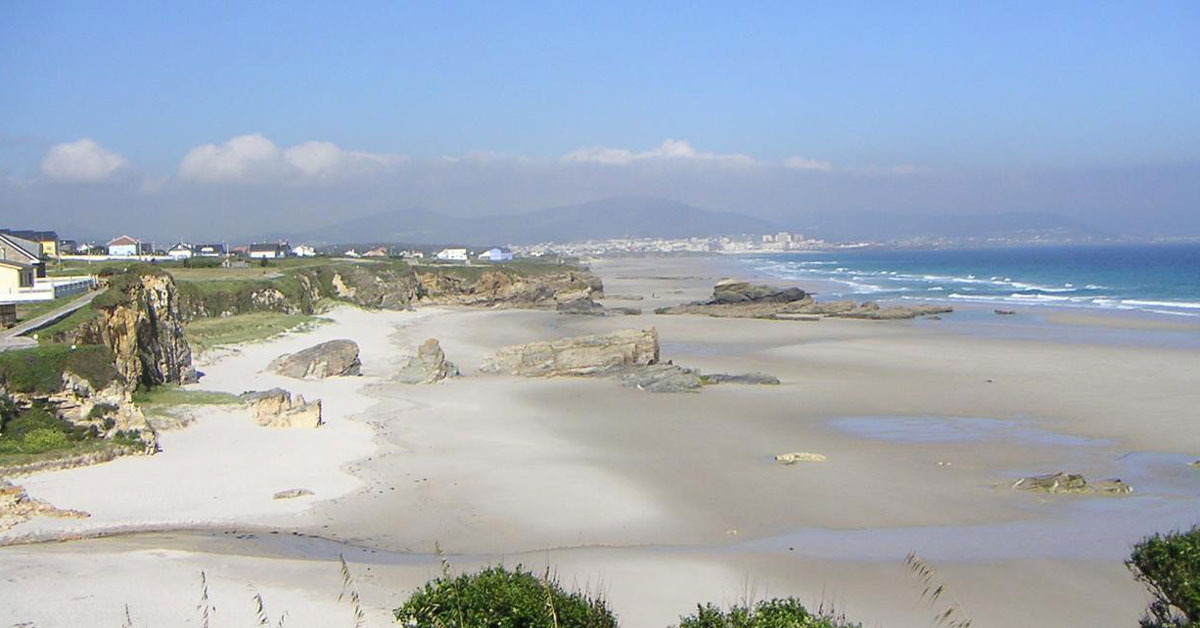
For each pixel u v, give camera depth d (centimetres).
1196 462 4078
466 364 6962
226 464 3778
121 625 2128
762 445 4431
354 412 5003
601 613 1895
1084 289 15325
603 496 3544
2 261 6488
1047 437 4606
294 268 12194
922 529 3170
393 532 3084
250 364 6391
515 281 15050
